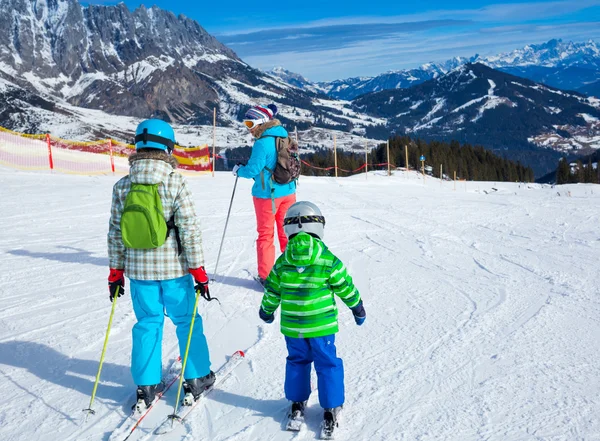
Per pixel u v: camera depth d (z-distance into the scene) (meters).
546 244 8.23
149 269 3.31
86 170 26.11
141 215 3.15
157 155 3.27
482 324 4.70
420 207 12.35
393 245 8.12
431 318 4.89
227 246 7.96
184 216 3.29
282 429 3.16
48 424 3.26
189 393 3.49
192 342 3.50
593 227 9.80
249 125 5.72
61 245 8.05
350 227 9.62
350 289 3.15
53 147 32.97
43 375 3.93
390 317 4.95
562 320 4.75
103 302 5.48
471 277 6.31
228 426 3.20
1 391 3.69
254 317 5.07
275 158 5.70
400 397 3.44
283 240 6.02
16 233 8.85
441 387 3.55
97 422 3.28
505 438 2.91
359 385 3.63
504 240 8.57
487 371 3.76
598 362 3.83
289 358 3.24
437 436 2.97
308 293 3.10
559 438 2.88
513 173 110.75
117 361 4.16
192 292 3.52
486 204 13.23
